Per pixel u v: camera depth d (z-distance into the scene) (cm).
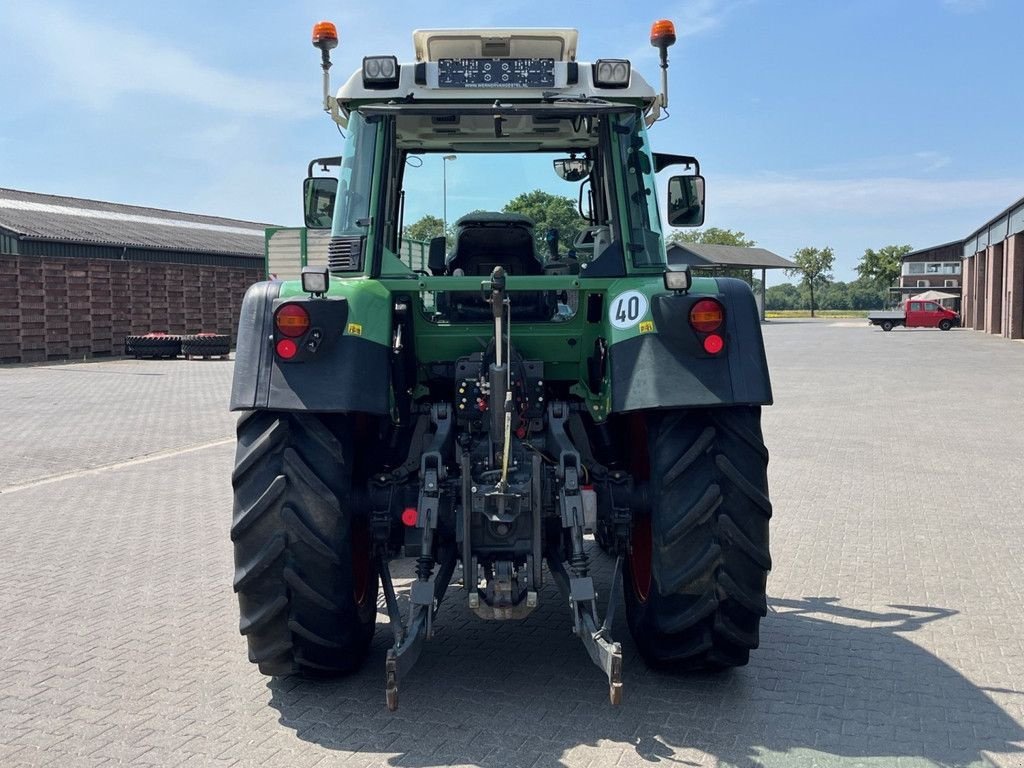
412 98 431
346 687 413
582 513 376
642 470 432
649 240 433
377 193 431
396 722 378
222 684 420
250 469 383
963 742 359
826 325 6197
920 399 1611
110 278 2836
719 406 389
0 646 471
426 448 404
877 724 374
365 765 342
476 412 418
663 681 416
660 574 387
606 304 415
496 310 378
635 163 434
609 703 393
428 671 430
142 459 1050
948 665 438
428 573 368
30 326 2598
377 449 438
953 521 732
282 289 397
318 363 373
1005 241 3988
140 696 408
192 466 1005
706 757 346
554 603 533
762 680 419
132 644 473
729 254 7094
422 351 449
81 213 3541
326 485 380
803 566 609
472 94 430
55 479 934
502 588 372
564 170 494
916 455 1041
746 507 386
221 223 4575
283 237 2294
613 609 386
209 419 1391
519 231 497
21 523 747
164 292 3031
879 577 583
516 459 403
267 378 372
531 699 398
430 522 374
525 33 446
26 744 363
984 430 1235
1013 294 3775
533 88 431
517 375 414
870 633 482
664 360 378
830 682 417
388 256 432
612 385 390
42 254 2778
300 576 378
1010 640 471
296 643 388
